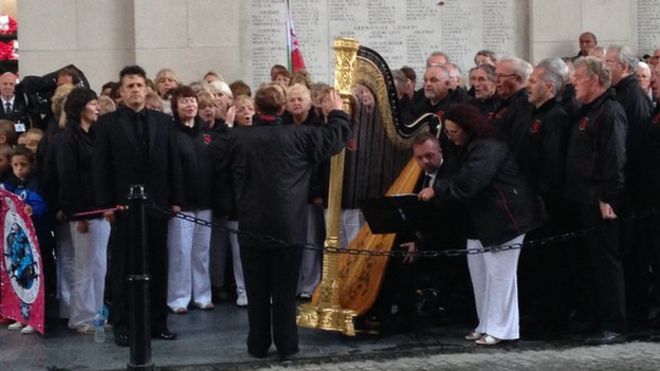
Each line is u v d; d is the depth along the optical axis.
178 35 15.19
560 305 9.82
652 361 8.78
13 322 10.57
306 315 9.42
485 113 10.60
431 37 15.99
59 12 15.20
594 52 12.86
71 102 9.91
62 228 10.41
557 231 9.78
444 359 8.95
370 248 9.71
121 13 15.30
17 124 12.48
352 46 9.20
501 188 9.23
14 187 10.38
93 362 8.96
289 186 8.85
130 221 8.52
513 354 9.09
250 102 10.98
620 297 9.48
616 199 9.44
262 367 8.77
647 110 10.00
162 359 9.00
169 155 9.75
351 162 9.86
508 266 9.30
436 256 9.78
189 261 10.94
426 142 9.45
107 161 9.47
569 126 9.57
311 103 10.63
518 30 16.16
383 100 9.70
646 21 16.19
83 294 10.00
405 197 9.14
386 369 8.66
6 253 10.32
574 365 8.68
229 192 11.06
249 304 9.05
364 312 9.50
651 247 9.88
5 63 15.98
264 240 8.80
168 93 12.23
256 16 15.56
